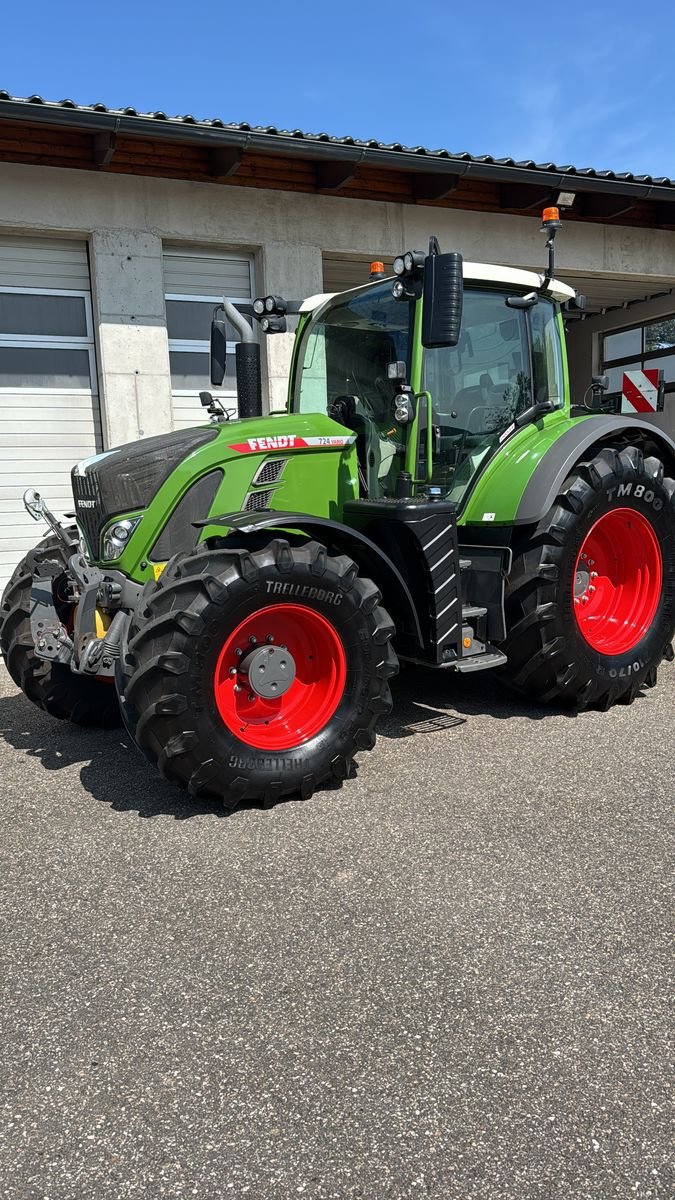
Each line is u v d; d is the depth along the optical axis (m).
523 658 4.33
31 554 4.43
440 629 3.82
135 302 6.99
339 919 2.54
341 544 3.79
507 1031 2.06
